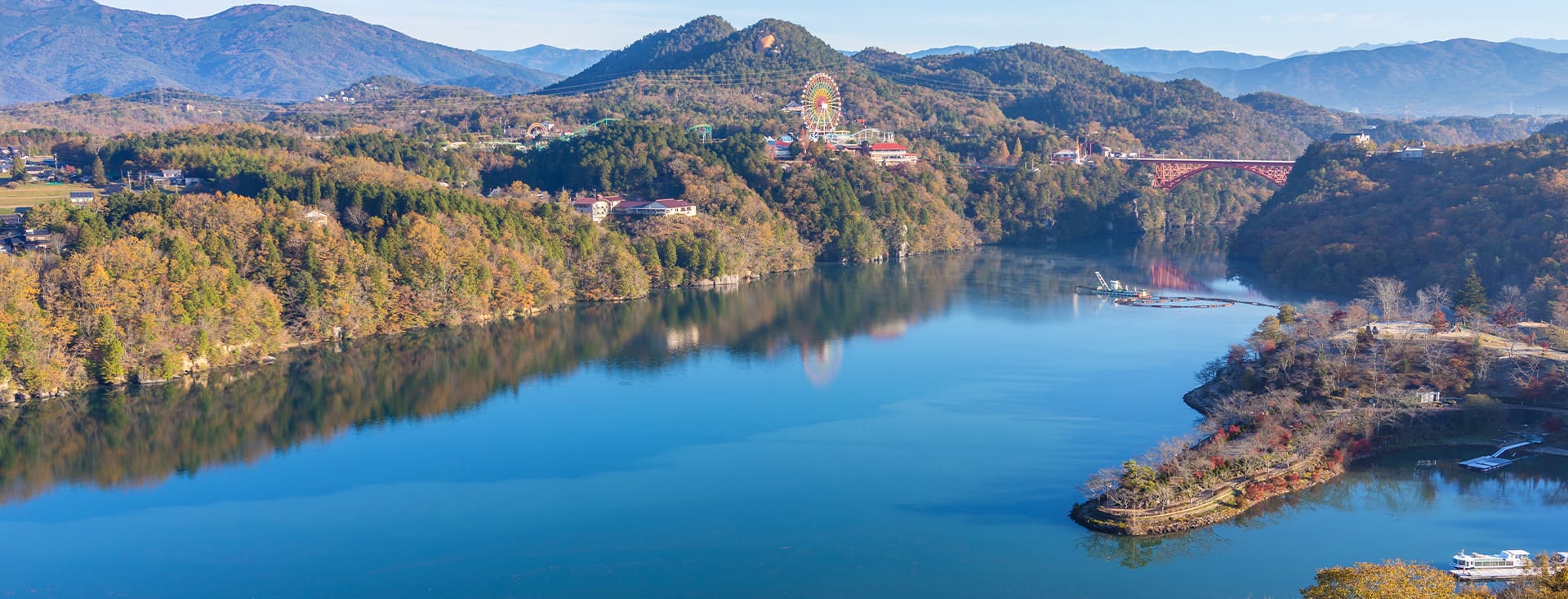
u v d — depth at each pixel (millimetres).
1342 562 148500
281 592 146000
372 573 151125
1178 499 163625
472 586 146750
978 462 191875
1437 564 146750
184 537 163750
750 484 183000
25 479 189000
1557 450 187000
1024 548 155375
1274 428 182375
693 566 151500
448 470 191750
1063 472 185750
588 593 144000
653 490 180625
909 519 166750
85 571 152750
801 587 145000
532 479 186750
